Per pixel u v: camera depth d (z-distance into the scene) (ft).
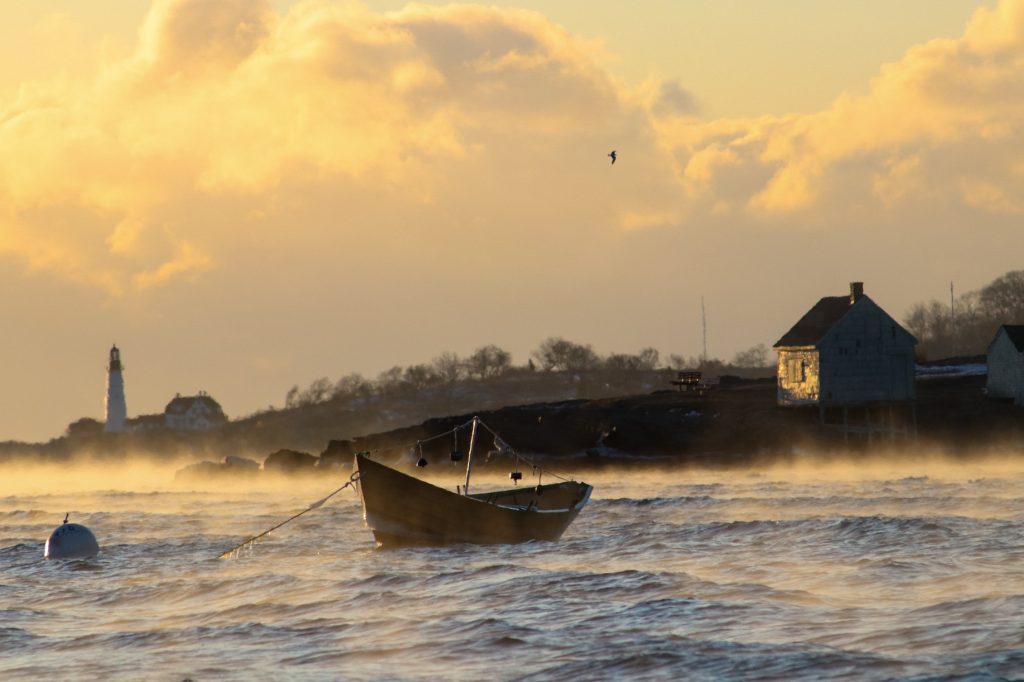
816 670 304.50
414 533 589.73
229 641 369.09
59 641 378.73
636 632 355.77
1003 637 327.88
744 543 570.05
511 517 596.29
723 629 356.18
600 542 599.16
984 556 490.90
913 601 390.42
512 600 415.44
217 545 643.45
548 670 317.83
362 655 343.46
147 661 346.74
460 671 321.93
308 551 604.90
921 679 291.99
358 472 583.17
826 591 417.08
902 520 616.39
